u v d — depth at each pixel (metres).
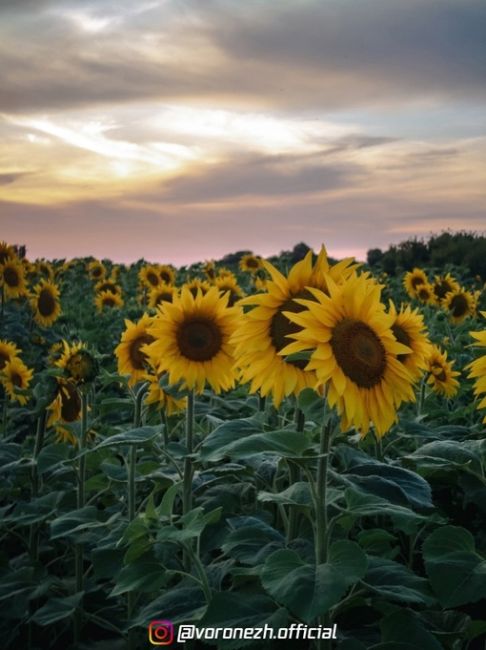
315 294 3.32
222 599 3.18
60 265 25.97
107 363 10.21
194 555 3.59
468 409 6.61
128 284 24.19
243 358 4.03
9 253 13.03
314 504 3.31
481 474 4.22
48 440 7.02
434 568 3.34
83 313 15.59
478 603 4.24
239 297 13.05
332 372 3.18
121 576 3.65
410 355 4.99
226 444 3.58
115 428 6.12
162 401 5.84
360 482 3.37
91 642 4.89
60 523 4.82
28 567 5.20
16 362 7.86
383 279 20.34
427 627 3.69
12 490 6.16
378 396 3.29
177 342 5.23
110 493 6.09
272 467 4.24
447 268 22.45
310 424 4.82
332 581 2.81
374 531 3.72
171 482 4.92
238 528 3.95
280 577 2.91
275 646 3.31
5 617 4.78
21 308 15.46
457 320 14.20
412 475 3.49
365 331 3.31
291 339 3.95
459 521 5.20
